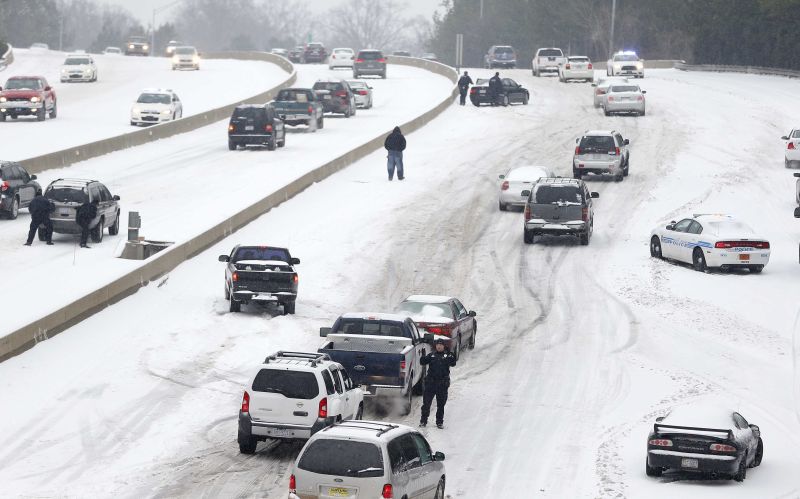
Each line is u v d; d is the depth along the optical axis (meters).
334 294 77.31
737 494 42.81
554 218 92.94
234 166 124.00
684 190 116.81
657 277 84.62
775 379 61.81
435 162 131.38
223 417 51.25
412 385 53.59
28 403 51.72
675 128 153.75
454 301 64.44
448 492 42.66
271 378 45.19
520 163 130.25
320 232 95.00
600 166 117.81
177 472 43.47
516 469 45.75
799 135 127.81
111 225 91.75
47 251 84.19
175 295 73.81
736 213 107.81
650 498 41.91
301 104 152.00
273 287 69.81
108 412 51.06
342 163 125.12
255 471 43.81
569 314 74.94
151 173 118.75
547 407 55.47
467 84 180.62
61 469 43.50
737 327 72.31
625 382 60.31
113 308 69.00
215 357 61.19
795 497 42.69
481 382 59.94
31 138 136.00
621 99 163.00
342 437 36.59
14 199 95.12
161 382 56.16
